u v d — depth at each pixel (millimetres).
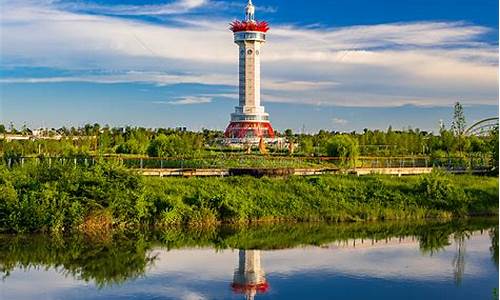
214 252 39812
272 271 35312
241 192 49938
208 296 30750
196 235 44438
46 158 48938
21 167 46281
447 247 41656
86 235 42906
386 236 45062
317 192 51844
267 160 64500
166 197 46500
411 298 30484
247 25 126375
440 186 53938
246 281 33219
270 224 47938
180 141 65062
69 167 45469
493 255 39406
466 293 31266
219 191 49125
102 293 31078
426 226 48719
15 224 41844
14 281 33031
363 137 95875
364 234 45594
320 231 46375
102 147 73938
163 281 33250
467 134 90062
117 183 45219
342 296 30641
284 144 111000
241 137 123250
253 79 127375
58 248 39688
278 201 49906
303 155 75250
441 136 89750
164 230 45031
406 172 60625
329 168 59000
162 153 63438
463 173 62438
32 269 35312
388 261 37812
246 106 127375
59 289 31719
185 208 46562
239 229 46344
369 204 51469
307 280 33594
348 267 36188
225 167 56344
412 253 39938
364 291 31578
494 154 63500
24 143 65688
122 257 38156
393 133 99125
